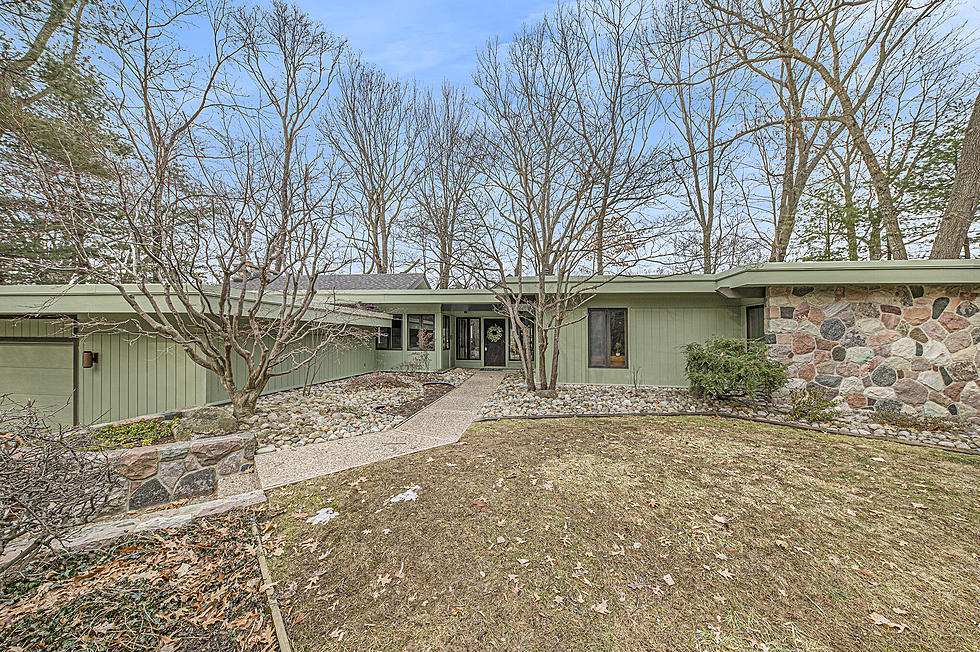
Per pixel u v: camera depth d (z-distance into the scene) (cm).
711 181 1423
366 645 177
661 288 812
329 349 930
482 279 889
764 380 570
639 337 863
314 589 215
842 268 535
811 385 579
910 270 507
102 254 527
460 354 1461
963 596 200
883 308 548
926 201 887
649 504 303
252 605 204
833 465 381
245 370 669
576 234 755
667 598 201
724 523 273
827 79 764
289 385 795
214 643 180
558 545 250
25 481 223
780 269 561
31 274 685
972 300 509
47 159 474
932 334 525
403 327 1253
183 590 216
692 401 686
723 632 179
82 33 596
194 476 357
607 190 739
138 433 393
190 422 395
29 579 225
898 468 371
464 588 212
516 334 834
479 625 187
